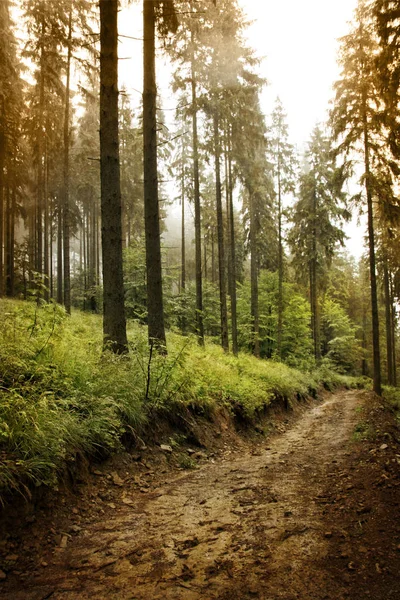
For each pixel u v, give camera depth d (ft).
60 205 88.58
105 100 27.91
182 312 82.48
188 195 82.38
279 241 93.61
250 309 95.50
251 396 37.04
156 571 10.85
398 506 13.53
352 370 165.68
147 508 15.56
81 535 13.12
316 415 49.88
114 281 27.50
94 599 9.61
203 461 23.11
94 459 17.76
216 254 140.36
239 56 55.57
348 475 18.22
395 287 97.76
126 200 95.20
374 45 60.23
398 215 62.80
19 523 12.53
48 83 67.26
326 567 10.44
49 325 25.53
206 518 14.46
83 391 19.61
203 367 35.37
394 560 10.36
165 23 33.42
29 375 18.98
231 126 58.75
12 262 84.64
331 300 141.69
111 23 28.09
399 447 22.43
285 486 17.89
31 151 84.58
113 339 26.99
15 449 13.93
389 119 56.24
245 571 10.59
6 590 9.98
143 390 23.53
